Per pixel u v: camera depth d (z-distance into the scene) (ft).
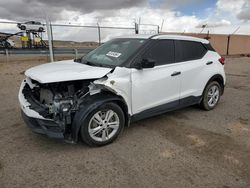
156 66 14.08
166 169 10.49
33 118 11.93
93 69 12.26
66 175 10.01
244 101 21.13
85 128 11.62
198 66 16.52
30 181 9.60
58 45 54.80
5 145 12.46
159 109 14.64
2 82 27.40
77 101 11.62
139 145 12.62
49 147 12.30
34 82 12.65
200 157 11.48
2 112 17.35
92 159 11.22
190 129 14.75
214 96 18.52
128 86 12.67
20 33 51.55
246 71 39.81
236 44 76.95
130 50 13.88
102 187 9.31
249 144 12.85
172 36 15.53
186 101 16.26
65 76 11.25
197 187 9.32
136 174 10.12
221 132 14.38
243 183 9.58
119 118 12.69
